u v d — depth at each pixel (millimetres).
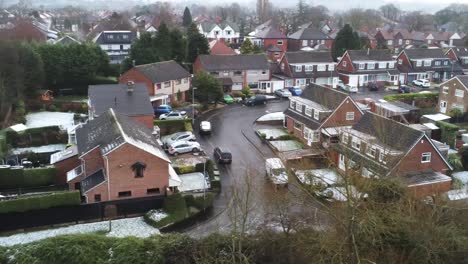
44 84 68938
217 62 73750
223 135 54000
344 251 24656
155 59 73938
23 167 43125
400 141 38656
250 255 27000
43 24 139875
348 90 77000
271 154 48000
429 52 88375
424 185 37031
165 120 54375
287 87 77500
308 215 31141
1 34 78938
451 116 59750
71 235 29391
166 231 33750
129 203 35812
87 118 58875
